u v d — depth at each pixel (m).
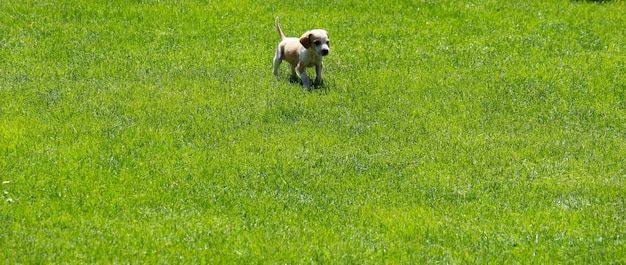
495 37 18.41
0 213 9.38
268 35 18.28
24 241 8.72
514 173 11.18
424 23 19.33
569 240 9.19
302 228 9.39
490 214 9.86
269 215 9.70
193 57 16.64
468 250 8.94
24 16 19.19
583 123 13.32
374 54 17.00
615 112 13.82
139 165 11.00
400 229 9.36
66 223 9.23
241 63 16.33
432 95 14.45
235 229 9.27
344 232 9.29
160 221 9.39
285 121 13.08
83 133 12.16
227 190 10.36
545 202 10.24
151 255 8.57
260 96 14.11
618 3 21.58
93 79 15.07
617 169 11.35
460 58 16.78
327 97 14.12
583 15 20.38
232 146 11.82
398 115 13.39
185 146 11.82
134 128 12.43
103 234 9.00
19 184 10.24
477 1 21.16
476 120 13.29
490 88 14.86
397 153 11.82
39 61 16.19
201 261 8.52
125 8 19.97
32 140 11.77
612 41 18.20
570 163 11.53
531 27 19.19
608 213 9.89
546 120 13.40
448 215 9.83
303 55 14.51
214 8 20.17
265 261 8.56
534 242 9.13
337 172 11.07
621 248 8.98
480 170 11.23
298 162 11.30
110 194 10.08
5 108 13.17
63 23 18.92
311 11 20.12
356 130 12.68
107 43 17.50
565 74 15.70
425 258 8.71
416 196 10.38
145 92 14.19
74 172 10.66
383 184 10.71
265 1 20.78
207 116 13.07
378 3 20.69
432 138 12.43
